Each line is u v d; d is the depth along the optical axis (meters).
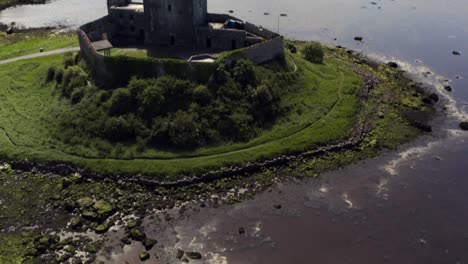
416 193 69.00
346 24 136.25
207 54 86.38
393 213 65.19
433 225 63.31
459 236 61.59
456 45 120.19
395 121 85.94
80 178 70.50
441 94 96.25
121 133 75.81
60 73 88.31
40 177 71.62
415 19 139.88
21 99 88.31
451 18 140.25
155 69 80.38
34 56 105.25
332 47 118.00
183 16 89.75
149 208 65.50
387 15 143.75
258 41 88.12
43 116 82.06
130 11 95.62
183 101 78.38
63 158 73.38
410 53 115.69
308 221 63.59
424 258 58.22
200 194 68.00
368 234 61.72
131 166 71.25
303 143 76.94
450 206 66.69
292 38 126.00
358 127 82.44
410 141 81.00
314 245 59.88
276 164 73.62
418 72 105.69
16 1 159.50
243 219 63.78
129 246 59.38
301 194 68.50
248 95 80.62
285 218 64.06
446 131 83.88
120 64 81.25
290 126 80.19
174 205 66.06
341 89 91.75
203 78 79.88
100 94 80.19
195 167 70.81
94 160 72.69
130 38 97.69
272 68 86.81
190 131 75.19
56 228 62.31
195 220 63.50
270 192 68.75
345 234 61.69
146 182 69.31
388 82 99.50
